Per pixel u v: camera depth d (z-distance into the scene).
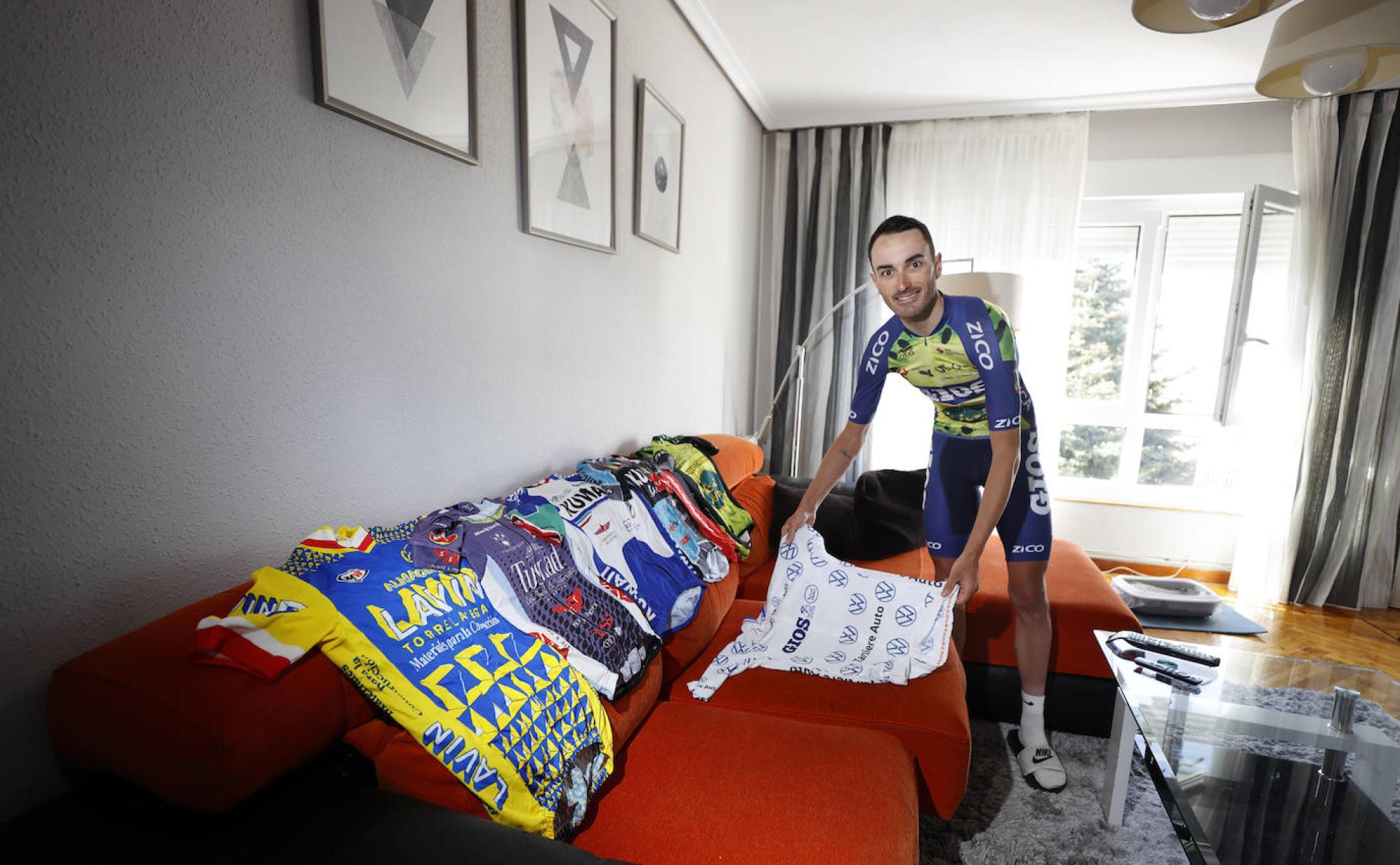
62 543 0.81
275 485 1.07
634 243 2.27
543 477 1.82
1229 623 3.02
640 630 1.35
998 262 3.59
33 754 0.81
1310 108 3.10
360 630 0.89
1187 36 2.66
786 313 3.93
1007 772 1.90
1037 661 1.90
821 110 3.60
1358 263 3.08
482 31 1.45
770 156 3.94
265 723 0.76
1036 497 1.84
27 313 0.76
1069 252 3.49
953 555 1.98
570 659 1.15
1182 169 3.43
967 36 2.73
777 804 1.11
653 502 1.75
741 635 1.77
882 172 3.70
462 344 1.47
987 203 3.58
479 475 1.56
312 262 1.10
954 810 1.40
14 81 0.73
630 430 2.34
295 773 0.87
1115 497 3.85
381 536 1.15
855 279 3.79
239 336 0.99
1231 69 2.96
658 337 2.54
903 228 1.58
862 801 1.13
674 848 1.02
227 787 0.74
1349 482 3.19
